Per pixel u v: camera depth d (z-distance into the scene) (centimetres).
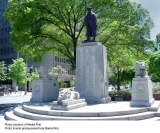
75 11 2061
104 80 1507
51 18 2052
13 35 2008
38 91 1577
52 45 2294
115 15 1967
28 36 1991
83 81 1532
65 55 2277
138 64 1289
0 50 6347
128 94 2058
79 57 1565
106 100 1495
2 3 6372
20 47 2053
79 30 2220
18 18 1828
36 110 1104
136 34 1991
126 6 2006
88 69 1527
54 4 1945
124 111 1024
